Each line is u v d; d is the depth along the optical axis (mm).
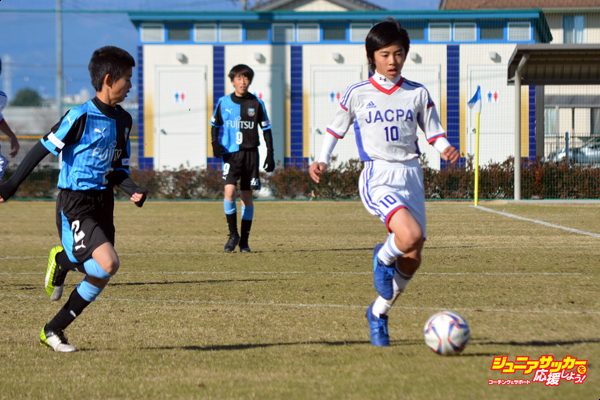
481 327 21719
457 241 47188
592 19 160750
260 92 105875
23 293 29406
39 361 18625
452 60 104312
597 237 49031
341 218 67188
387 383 16078
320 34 105562
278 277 32938
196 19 105250
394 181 21234
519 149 81062
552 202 81438
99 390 16062
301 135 105938
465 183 90500
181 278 32844
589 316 23312
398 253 19422
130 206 83938
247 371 17406
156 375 17203
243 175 43531
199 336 21328
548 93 148500
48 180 98562
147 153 106500
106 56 20125
